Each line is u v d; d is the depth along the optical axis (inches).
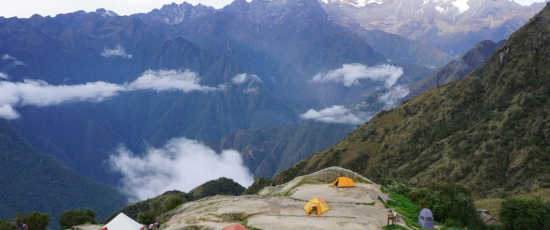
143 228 1347.2
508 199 1301.7
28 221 1935.3
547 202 1332.4
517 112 2938.0
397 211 1234.6
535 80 3161.9
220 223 1213.7
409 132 4077.3
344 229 1058.1
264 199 1449.3
